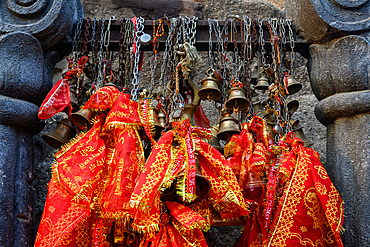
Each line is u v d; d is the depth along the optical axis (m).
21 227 2.97
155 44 3.30
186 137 2.83
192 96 3.23
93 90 3.08
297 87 3.37
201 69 4.33
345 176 3.06
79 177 2.71
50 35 3.20
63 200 2.69
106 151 2.88
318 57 3.32
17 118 3.03
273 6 4.64
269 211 2.87
